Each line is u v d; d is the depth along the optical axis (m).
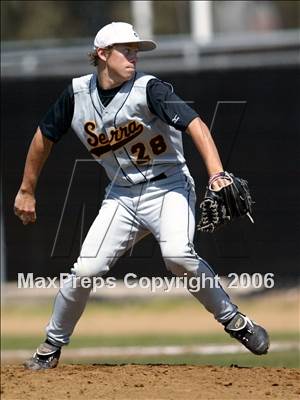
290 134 46.38
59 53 50.59
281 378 21.80
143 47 22.06
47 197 45.72
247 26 63.03
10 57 50.44
